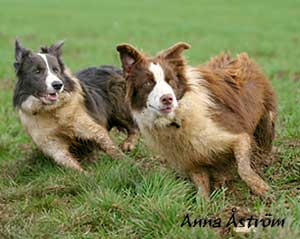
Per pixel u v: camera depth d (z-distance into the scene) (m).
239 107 8.59
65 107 10.27
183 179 8.78
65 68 10.47
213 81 8.48
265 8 42.69
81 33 30.80
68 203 8.38
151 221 7.32
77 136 10.49
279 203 7.42
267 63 19.84
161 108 7.62
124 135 11.77
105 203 7.88
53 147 10.38
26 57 10.27
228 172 8.77
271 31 30.64
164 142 8.35
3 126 12.40
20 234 7.28
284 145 10.11
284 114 11.79
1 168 10.23
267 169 9.14
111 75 11.33
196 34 29.88
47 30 31.69
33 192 8.79
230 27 32.66
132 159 9.74
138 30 31.59
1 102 14.39
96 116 10.68
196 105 8.07
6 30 30.84
